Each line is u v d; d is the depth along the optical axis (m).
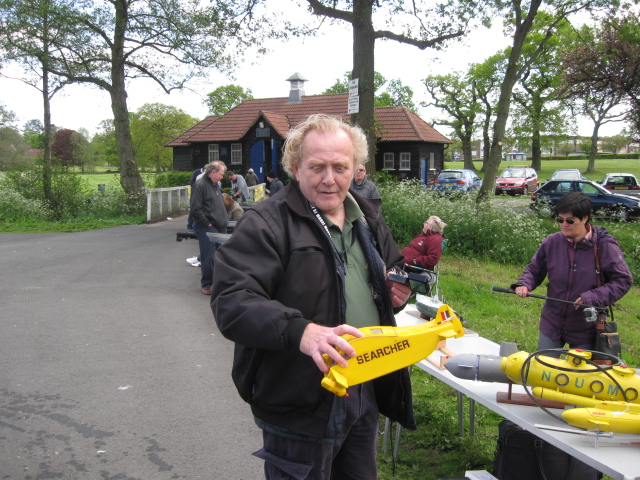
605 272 3.57
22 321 6.50
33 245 12.44
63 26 17.78
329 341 1.67
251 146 31.11
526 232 11.37
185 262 10.56
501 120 13.21
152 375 4.95
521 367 2.56
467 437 3.87
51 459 3.52
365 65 12.48
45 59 18.41
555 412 2.65
